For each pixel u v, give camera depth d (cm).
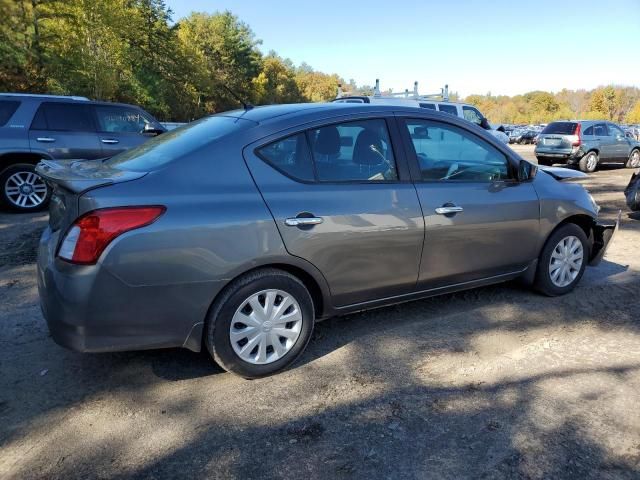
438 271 362
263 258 287
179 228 264
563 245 436
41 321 385
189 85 5247
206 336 288
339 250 313
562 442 247
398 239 334
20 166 779
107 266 252
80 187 258
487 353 340
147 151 324
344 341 358
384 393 291
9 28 2533
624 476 225
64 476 225
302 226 297
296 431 257
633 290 464
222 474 227
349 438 251
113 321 260
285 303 304
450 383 302
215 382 304
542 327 381
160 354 337
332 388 297
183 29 5594
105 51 3256
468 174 379
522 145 3972
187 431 257
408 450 242
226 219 276
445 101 1324
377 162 337
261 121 312
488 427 259
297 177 306
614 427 258
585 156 1603
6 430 256
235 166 291
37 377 307
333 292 321
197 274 271
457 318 397
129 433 255
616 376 309
